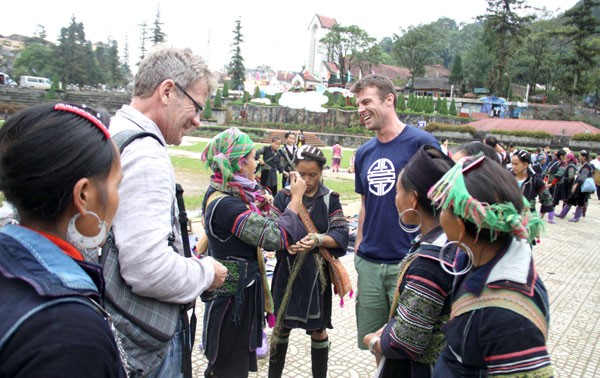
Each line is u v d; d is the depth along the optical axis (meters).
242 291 2.64
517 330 1.31
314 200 3.21
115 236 1.62
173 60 1.97
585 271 7.21
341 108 48.62
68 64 70.06
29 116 1.05
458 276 1.58
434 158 1.96
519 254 1.42
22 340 0.90
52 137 1.03
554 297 5.91
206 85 2.08
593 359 4.17
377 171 3.06
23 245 1.01
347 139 44.00
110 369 1.00
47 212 1.06
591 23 56.06
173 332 1.82
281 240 2.62
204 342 2.82
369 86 3.10
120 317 1.66
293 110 49.22
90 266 1.14
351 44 67.00
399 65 74.75
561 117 53.38
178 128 2.04
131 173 1.67
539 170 12.23
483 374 1.42
